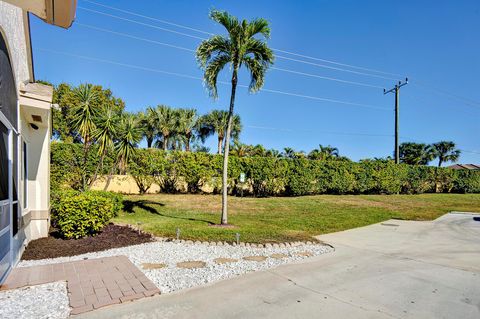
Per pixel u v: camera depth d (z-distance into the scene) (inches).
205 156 704.4
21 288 157.8
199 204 554.6
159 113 1037.8
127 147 462.0
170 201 572.4
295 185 730.2
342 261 223.0
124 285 162.4
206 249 248.5
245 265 207.0
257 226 354.0
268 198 672.4
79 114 442.6
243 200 620.4
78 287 158.7
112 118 452.8
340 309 139.3
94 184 592.1
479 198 895.1
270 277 183.2
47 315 128.3
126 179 645.3
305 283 173.8
